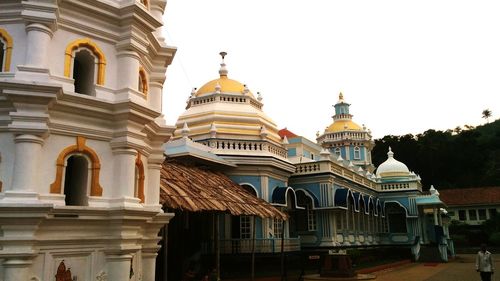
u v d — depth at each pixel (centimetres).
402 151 8206
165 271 1406
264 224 2341
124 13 1088
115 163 1036
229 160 2330
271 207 2023
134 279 1074
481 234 5812
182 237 1980
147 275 1158
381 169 4284
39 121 903
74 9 1023
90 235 962
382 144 8400
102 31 1070
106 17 1073
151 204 1193
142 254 1156
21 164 879
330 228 2777
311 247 2788
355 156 5244
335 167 2969
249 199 1975
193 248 2112
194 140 2480
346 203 2745
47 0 948
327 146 5341
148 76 1267
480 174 7819
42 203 855
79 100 969
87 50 1045
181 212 1981
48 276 889
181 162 2072
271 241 2333
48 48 960
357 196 3144
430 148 8075
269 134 2634
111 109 1027
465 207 6656
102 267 977
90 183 989
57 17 975
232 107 2634
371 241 3616
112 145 1035
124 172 1027
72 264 932
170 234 1939
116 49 1096
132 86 1080
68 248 925
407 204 3947
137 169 1143
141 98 1109
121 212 980
